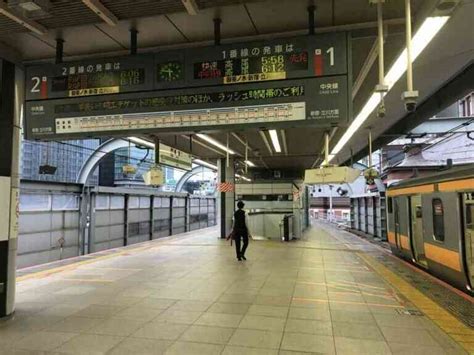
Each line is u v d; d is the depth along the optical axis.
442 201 8.10
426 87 7.86
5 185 5.75
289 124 4.39
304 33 5.01
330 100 4.31
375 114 9.90
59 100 5.06
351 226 26.98
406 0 3.62
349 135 13.38
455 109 20.94
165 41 5.30
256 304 6.32
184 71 4.71
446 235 7.91
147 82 4.81
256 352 4.29
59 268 9.99
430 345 4.47
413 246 10.48
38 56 5.89
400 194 11.50
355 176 11.18
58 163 21.27
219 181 19.83
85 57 5.82
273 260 11.39
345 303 6.39
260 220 18.45
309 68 4.38
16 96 5.99
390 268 9.99
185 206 29.42
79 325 5.27
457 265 7.42
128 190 20.55
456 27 4.88
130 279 8.48
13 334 4.91
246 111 4.52
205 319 5.52
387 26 4.77
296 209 19.38
